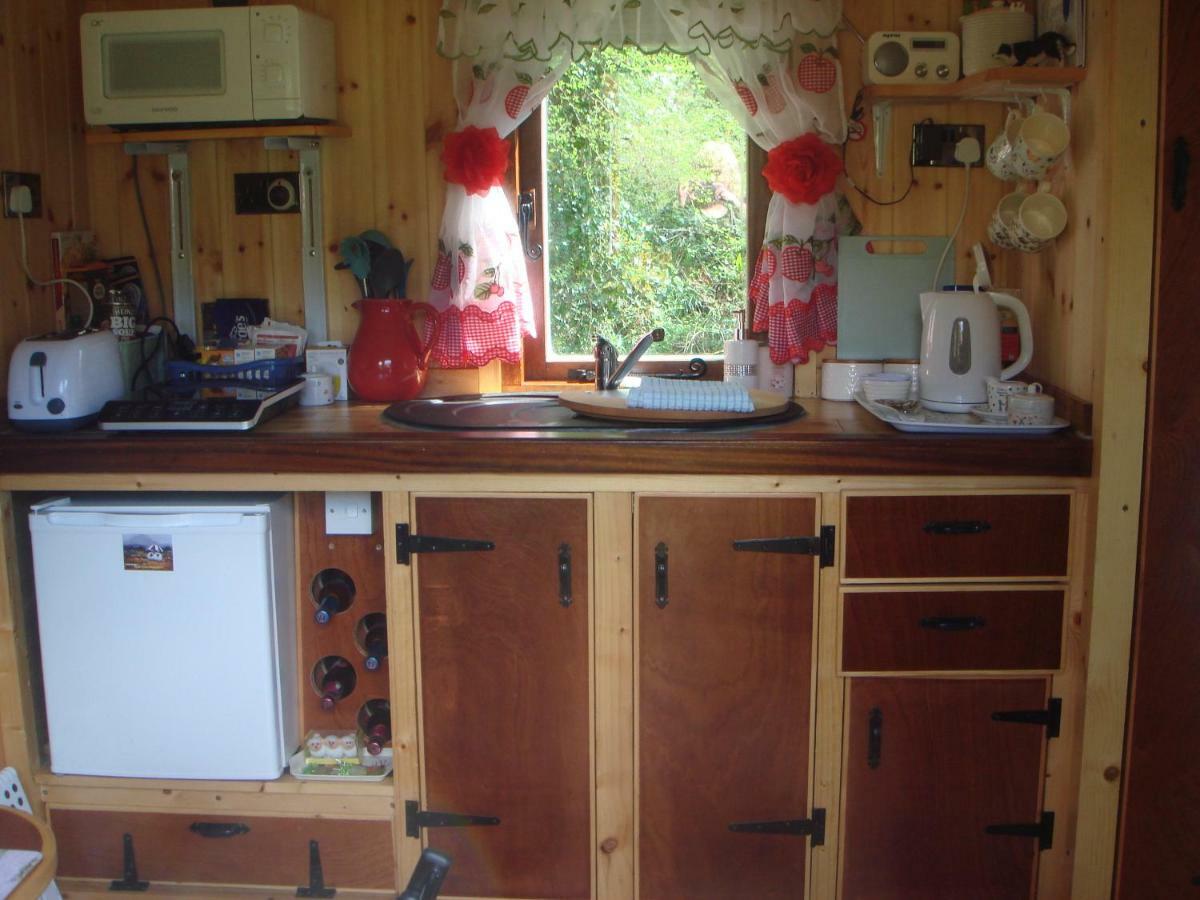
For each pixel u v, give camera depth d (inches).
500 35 105.4
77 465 95.5
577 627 95.3
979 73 97.5
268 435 94.7
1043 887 97.6
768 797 97.0
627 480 92.7
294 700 104.9
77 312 112.7
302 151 113.3
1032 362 107.6
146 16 104.5
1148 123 84.9
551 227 116.9
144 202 115.6
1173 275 85.4
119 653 98.0
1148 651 90.3
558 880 99.3
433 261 114.7
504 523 94.1
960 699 95.0
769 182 108.0
